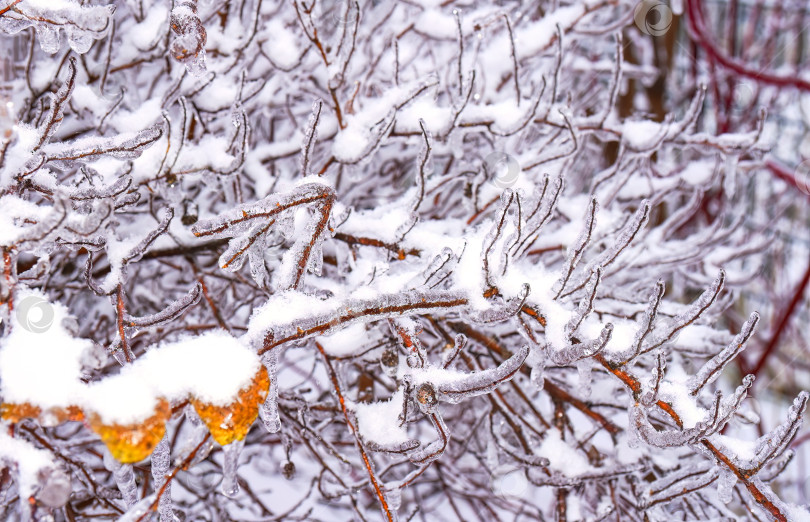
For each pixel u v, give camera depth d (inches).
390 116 33.3
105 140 28.7
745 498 33.7
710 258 50.3
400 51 46.2
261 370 24.5
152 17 39.0
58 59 38.6
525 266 33.4
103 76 37.7
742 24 122.7
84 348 24.0
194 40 26.7
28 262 34.8
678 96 93.4
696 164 47.6
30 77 37.6
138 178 32.3
